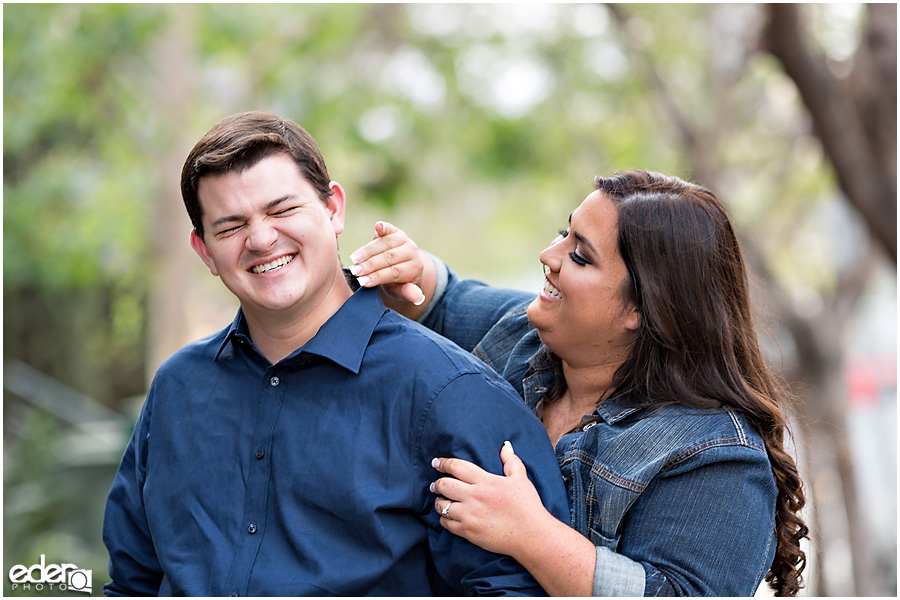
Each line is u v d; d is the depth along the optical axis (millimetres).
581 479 2121
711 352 2137
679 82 9906
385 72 12492
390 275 2197
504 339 2475
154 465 2139
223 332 2209
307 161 2025
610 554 1954
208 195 1971
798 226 10406
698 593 1962
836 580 8914
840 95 5141
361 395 1994
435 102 12625
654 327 2121
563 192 12711
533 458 2025
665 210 2143
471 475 1908
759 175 10203
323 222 2023
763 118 9859
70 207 10211
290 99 11023
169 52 9547
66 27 9055
